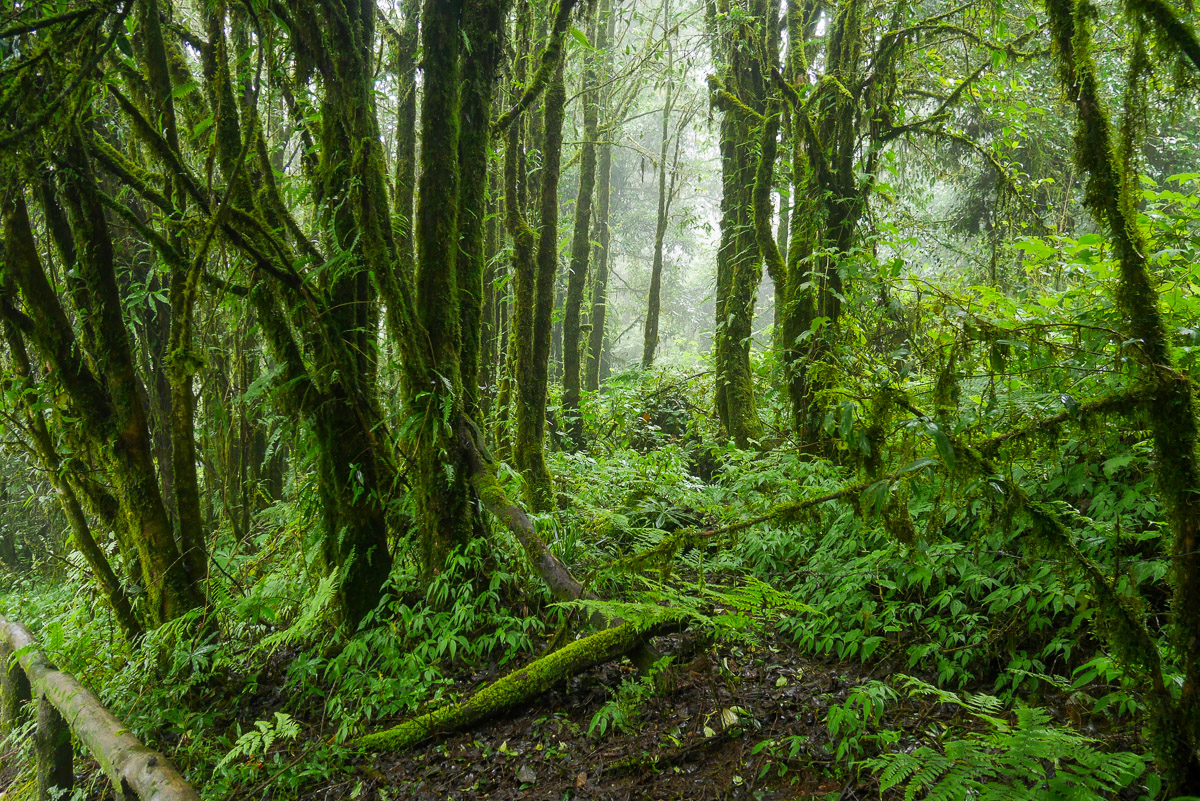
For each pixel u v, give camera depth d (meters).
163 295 4.83
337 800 2.98
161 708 3.75
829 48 5.81
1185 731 1.79
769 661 3.55
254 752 3.37
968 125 9.22
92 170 3.88
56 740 3.21
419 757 3.13
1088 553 2.96
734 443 6.63
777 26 6.92
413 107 6.30
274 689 3.98
